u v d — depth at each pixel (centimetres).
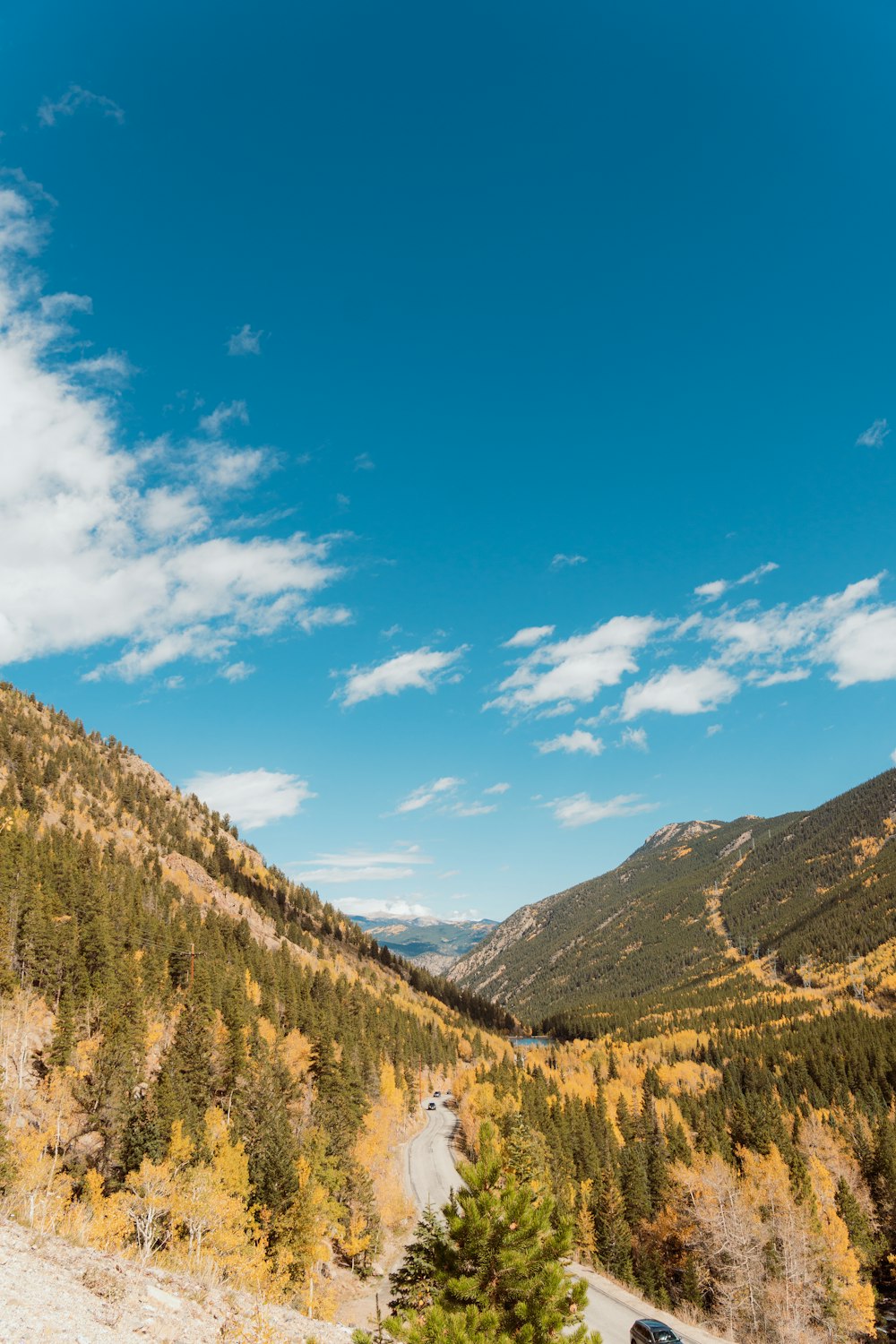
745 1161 9175
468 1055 19825
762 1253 6569
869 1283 8006
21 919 9338
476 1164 1702
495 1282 1546
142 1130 5531
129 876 15338
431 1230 1733
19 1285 1585
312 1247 5231
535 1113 11075
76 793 19850
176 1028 8931
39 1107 6122
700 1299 6688
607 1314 5053
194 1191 4053
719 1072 18988
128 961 9938
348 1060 9994
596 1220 7681
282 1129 6175
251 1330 1995
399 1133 11762
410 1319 1467
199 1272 2970
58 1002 8338
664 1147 10888
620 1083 16538
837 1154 11056
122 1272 2023
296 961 18038
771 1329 6062
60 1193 3803
